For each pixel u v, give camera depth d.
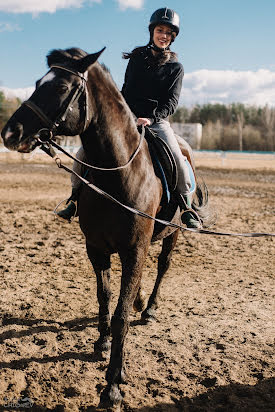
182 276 5.89
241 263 6.59
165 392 3.20
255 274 6.04
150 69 3.87
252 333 4.12
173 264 6.45
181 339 4.00
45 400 3.09
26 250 6.88
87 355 3.71
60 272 5.87
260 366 3.55
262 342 3.94
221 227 9.09
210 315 4.55
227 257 6.92
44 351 3.75
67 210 4.08
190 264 6.48
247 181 19.31
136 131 3.26
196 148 63.75
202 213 4.66
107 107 2.95
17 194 12.84
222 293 5.23
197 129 63.75
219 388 3.26
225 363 3.58
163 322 4.38
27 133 2.62
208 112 82.06
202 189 4.76
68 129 2.76
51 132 2.67
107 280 3.68
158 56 3.86
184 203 3.89
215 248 7.46
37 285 5.32
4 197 12.16
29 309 4.57
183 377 3.38
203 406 3.07
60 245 7.31
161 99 3.90
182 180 3.80
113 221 3.11
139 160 3.23
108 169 3.01
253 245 7.72
